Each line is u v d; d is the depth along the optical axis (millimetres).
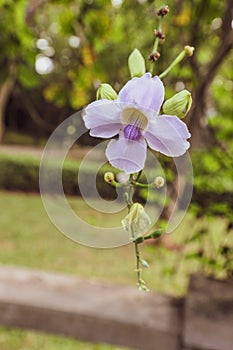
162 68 1319
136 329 1426
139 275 537
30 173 7016
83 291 1627
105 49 2113
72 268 3602
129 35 2102
